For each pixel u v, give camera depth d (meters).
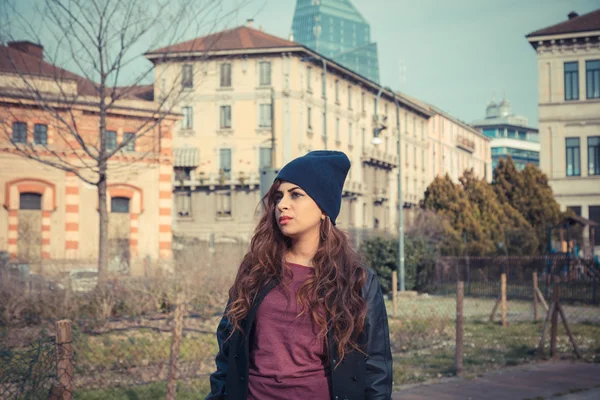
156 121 16.12
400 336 11.64
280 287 2.50
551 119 43.91
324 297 2.43
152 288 11.86
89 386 7.08
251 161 50.72
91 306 11.19
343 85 57.94
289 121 50.22
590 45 43.09
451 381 8.45
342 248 2.58
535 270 25.17
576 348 10.41
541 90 44.09
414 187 71.62
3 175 30.20
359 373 2.41
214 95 51.22
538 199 41.00
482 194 41.34
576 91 43.69
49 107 15.59
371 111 63.03
